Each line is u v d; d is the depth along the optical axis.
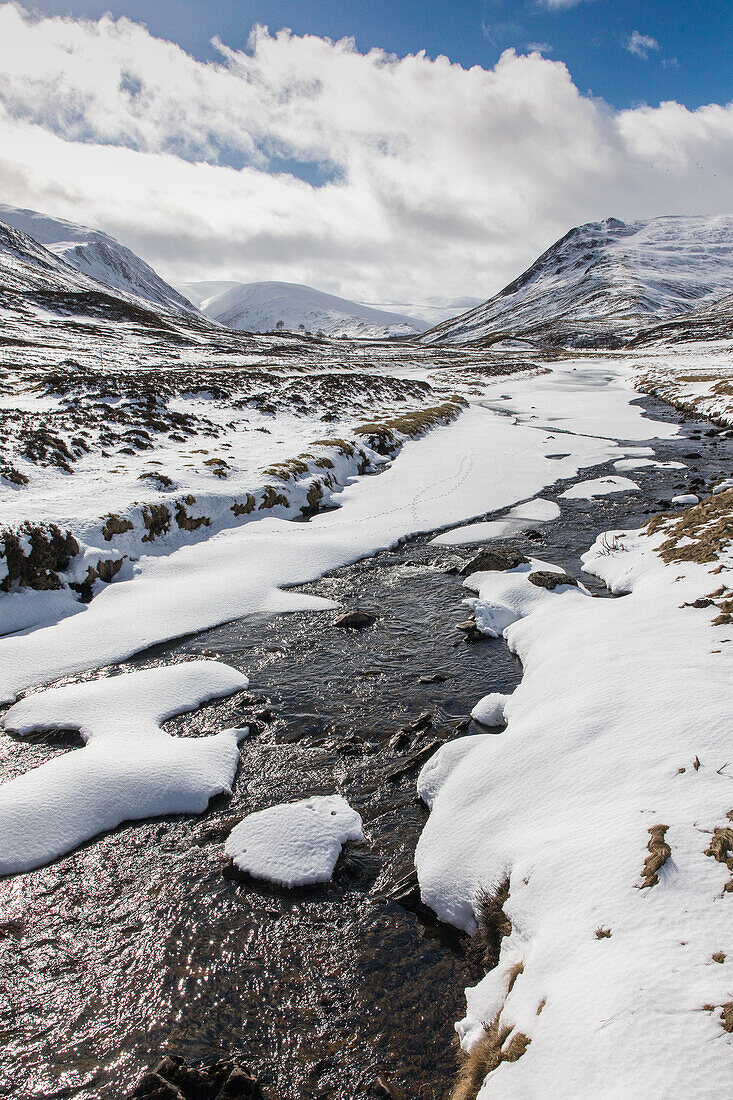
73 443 18.23
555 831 4.40
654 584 9.29
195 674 7.95
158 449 19.58
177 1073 3.43
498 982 3.71
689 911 3.33
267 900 4.70
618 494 17.00
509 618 9.51
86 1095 3.45
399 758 6.41
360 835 5.32
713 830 3.82
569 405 37.12
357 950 4.27
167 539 12.87
